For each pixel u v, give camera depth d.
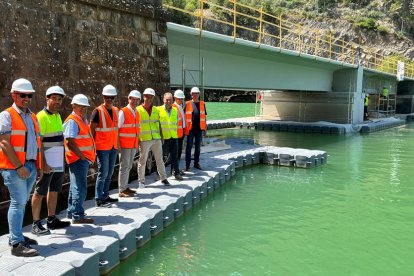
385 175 13.08
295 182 11.84
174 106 9.63
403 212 9.09
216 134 24.92
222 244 6.95
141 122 8.31
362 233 7.70
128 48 9.90
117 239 5.71
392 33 77.00
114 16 9.48
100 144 6.84
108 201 7.43
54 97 5.53
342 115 27.80
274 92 30.28
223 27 60.91
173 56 14.27
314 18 80.19
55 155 5.62
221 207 9.20
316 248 6.90
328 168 14.10
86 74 8.78
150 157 10.34
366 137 24.06
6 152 4.65
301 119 29.25
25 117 4.90
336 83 28.67
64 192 8.46
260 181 11.87
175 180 9.49
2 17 7.14
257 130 27.52
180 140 10.34
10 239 4.91
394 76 36.31
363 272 6.01
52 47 8.04
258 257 6.45
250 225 7.99
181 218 8.16
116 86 9.56
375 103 37.84
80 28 8.63
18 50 7.39
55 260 4.79
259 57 19.98
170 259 6.23
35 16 7.71
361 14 83.38
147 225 6.64
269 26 73.31
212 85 16.92
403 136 24.66
